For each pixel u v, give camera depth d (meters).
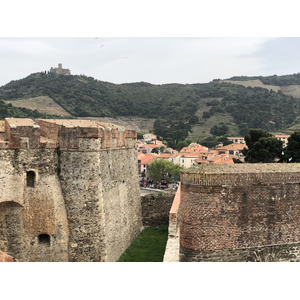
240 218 20.09
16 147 25.50
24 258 25.98
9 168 25.30
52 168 26.84
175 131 197.75
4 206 25.48
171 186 96.44
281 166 21.62
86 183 26.95
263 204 20.36
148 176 120.81
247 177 20.11
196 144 167.62
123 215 34.44
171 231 30.48
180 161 134.50
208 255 19.92
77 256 26.73
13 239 25.81
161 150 174.00
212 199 19.84
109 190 30.00
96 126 27.75
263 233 20.41
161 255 32.47
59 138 27.11
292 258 20.84
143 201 44.25
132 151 40.38
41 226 26.23
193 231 20.05
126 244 34.84
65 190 26.92
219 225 19.92
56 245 26.50
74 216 26.83
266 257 20.45
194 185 20.02
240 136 188.00
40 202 26.23
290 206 20.78
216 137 191.88
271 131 177.62
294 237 20.88
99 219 27.19
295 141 54.38
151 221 44.44
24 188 25.89
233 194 19.98
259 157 56.28
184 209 20.48
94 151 27.22
